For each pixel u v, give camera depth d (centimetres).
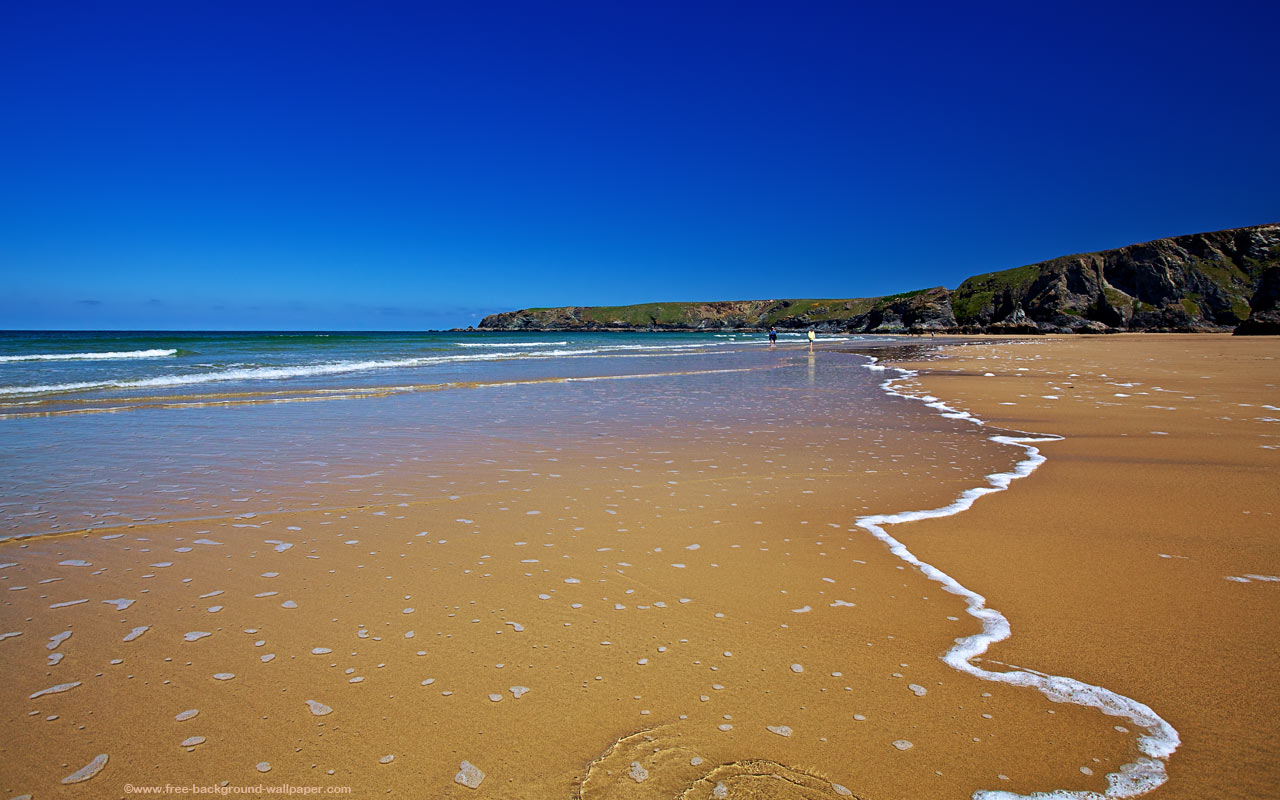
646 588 424
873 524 560
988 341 6881
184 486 678
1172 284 10756
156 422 1108
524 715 284
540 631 362
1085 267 11594
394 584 427
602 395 1599
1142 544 500
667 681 312
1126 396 1422
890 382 1944
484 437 990
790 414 1253
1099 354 3219
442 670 320
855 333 15288
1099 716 282
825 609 392
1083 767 250
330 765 251
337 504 617
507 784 241
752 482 711
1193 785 240
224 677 310
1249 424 1036
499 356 3725
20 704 285
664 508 610
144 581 427
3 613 375
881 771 248
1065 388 1620
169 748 259
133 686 301
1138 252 11306
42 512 579
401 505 616
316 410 1277
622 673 319
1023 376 2023
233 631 357
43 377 1923
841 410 1309
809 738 269
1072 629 362
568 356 3797
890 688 306
